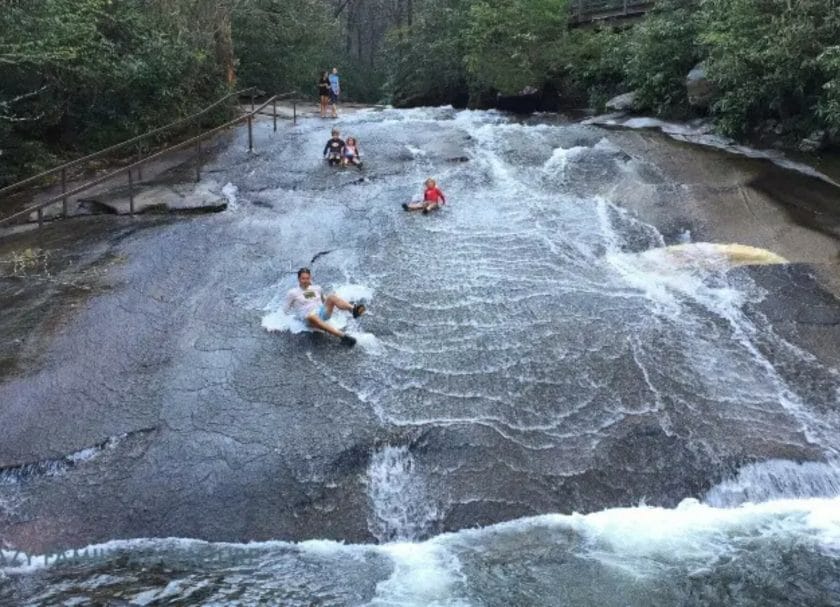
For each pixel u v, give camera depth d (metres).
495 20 21.58
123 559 5.57
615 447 6.61
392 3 45.28
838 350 7.96
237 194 12.37
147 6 16.48
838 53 11.43
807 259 9.66
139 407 6.82
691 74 16.03
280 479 6.12
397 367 7.49
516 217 11.27
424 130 16.36
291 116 19.17
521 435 6.67
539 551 5.73
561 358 7.65
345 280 9.28
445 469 6.36
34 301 8.55
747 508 6.31
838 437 6.82
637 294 9.03
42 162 13.19
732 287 9.16
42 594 5.16
